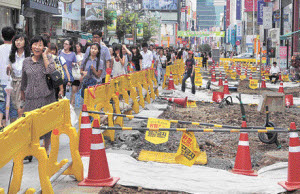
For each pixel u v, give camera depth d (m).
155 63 24.11
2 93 7.38
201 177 6.80
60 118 6.00
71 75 12.11
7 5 22.47
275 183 6.60
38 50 6.86
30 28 31.17
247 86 28.39
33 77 6.96
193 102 16.64
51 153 5.84
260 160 8.47
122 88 12.15
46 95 7.01
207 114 14.72
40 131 5.11
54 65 6.97
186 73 21.72
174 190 6.17
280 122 13.33
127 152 8.23
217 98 18.12
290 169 6.34
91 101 8.39
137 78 14.43
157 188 6.21
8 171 6.69
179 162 7.03
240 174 7.18
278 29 50.62
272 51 48.53
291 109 16.61
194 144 6.97
